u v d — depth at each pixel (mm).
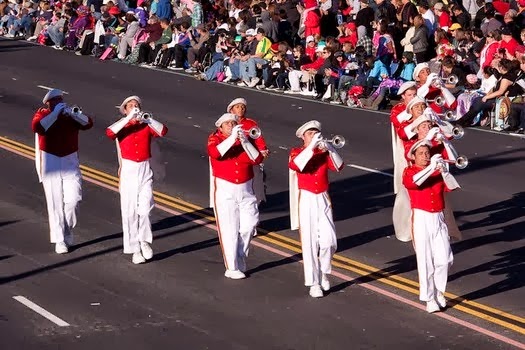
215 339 20984
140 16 57312
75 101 44812
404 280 24281
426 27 46000
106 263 25484
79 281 24250
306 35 50875
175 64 52969
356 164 34656
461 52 43562
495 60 40406
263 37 48469
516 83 39344
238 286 23953
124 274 24719
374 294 23453
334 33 52781
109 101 44844
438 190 22359
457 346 20734
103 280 24328
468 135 38469
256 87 47875
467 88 41219
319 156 23172
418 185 22094
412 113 26594
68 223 26281
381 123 40688
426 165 22312
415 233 22359
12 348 20562
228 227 24234
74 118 25938
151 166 25625
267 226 28344
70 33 58625
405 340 20984
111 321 21906
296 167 22859
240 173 24141
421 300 22422
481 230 27922
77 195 26172
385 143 37531
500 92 39250
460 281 24250
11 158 35094
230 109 25516
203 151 36344
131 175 25328
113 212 29469
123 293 23500
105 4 59625
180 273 24781
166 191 31422
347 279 24344
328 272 23406
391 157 35531
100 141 37438
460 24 48688
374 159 35281
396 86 43250
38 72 51781
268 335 21203
